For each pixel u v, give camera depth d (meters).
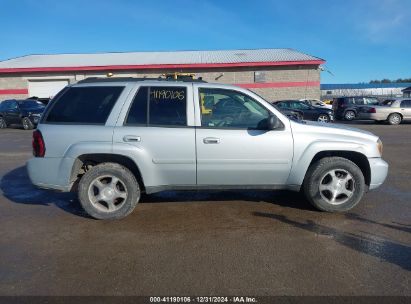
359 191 4.67
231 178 4.59
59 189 4.51
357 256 3.53
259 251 3.66
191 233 4.15
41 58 30.91
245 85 26.34
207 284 3.05
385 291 2.92
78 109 4.53
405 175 6.94
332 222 4.45
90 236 4.10
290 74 26.09
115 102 4.48
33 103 18.75
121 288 3.01
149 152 4.42
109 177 4.54
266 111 4.55
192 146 4.43
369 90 57.44
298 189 4.72
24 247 3.83
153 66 25.67
